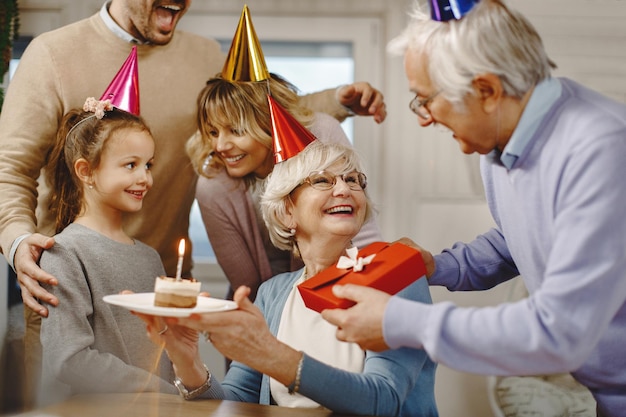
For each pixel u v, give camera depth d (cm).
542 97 111
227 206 202
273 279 161
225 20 273
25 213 192
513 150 114
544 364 105
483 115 113
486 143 117
